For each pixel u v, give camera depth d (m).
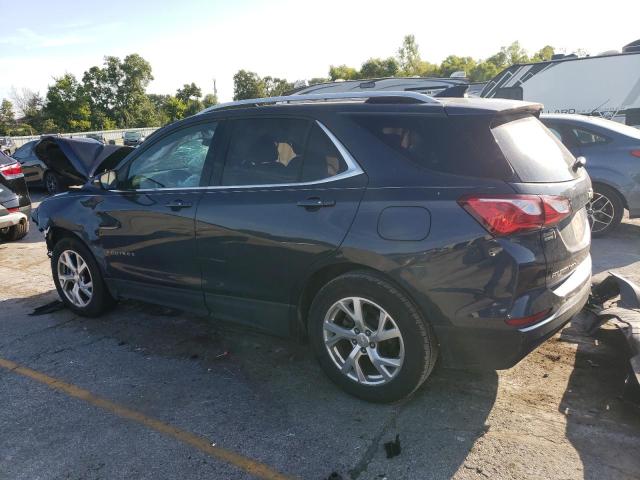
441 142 2.85
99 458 2.77
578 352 3.66
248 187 3.45
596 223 6.93
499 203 2.62
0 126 67.44
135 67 77.25
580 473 2.51
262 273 3.37
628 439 2.73
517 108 2.97
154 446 2.85
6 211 7.59
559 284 2.86
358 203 2.95
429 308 2.79
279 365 3.72
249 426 3.00
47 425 3.09
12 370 3.80
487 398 3.17
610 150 6.72
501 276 2.63
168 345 4.13
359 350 3.11
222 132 3.68
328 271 3.22
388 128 3.01
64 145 10.07
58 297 5.41
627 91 10.69
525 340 2.68
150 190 4.02
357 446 2.78
